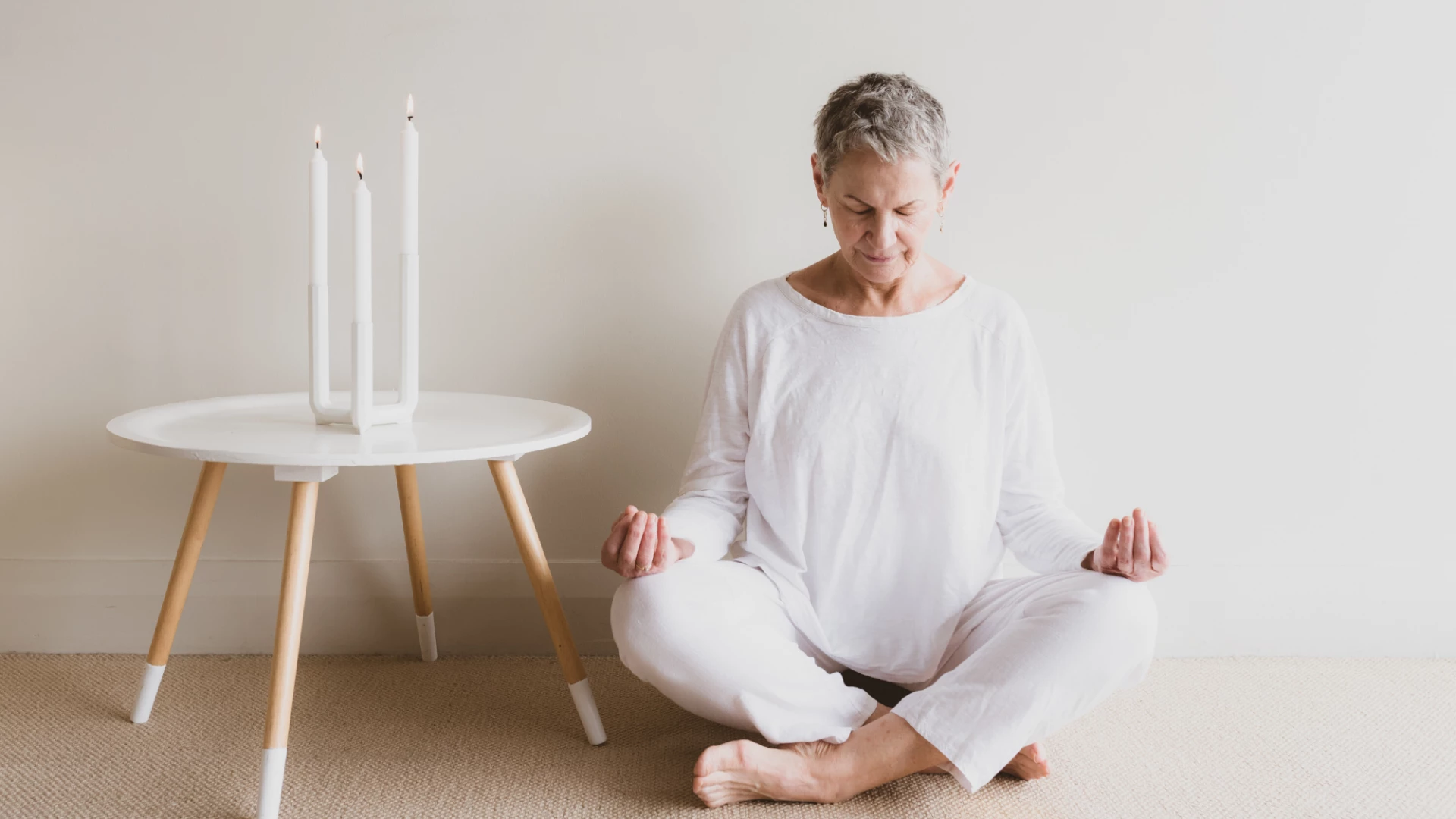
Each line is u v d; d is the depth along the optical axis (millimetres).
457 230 1674
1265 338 1720
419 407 1516
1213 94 1668
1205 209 1691
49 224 1646
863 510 1404
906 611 1417
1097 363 1723
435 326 1692
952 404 1401
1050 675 1190
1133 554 1220
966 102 1663
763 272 1694
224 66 1627
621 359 1711
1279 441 1740
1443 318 1717
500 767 1340
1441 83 1667
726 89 1654
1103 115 1670
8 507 1701
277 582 1718
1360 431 1739
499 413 1481
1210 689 1623
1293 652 1758
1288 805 1267
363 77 1639
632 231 1681
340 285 1680
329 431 1321
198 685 1590
